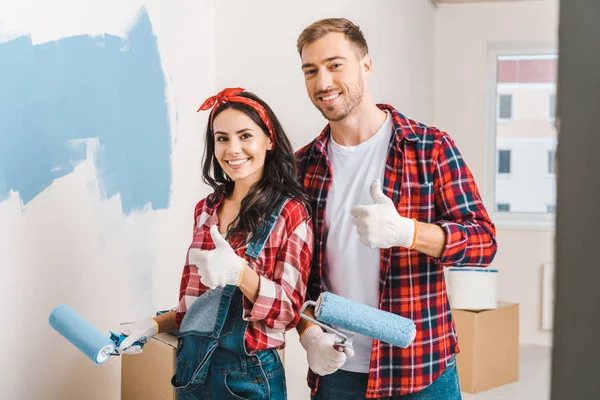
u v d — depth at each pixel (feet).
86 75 7.04
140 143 8.11
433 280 4.92
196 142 9.55
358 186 5.06
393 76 11.30
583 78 1.31
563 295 1.32
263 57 9.94
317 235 5.17
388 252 4.83
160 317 5.44
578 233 1.31
